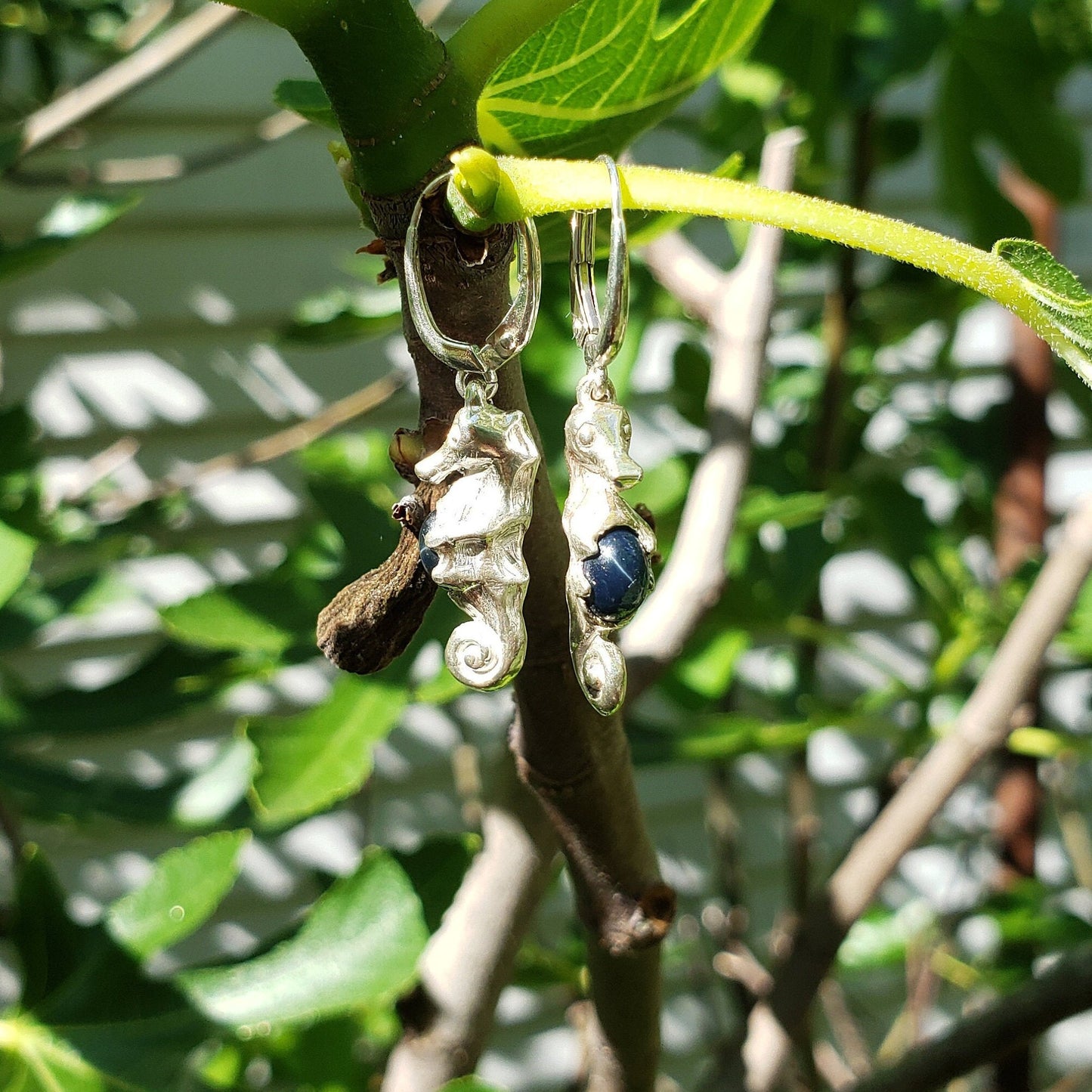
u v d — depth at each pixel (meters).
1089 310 0.20
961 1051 0.35
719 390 0.40
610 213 0.25
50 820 0.43
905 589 1.12
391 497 0.47
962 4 0.55
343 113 0.21
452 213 0.21
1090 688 0.91
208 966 0.30
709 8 0.24
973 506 0.76
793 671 0.62
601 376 0.22
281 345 0.44
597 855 0.24
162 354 0.91
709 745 0.43
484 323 0.21
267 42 0.92
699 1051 1.02
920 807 0.41
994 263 0.21
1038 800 0.70
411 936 0.29
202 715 0.92
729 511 0.37
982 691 0.40
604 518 0.21
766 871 1.10
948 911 0.81
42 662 0.88
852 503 0.72
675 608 0.35
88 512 0.63
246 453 0.68
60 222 0.38
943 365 0.78
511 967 0.31
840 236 0.21
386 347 0.97
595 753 0.23
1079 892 1.13
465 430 0.21
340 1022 0.57
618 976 0.25
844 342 0.60
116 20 0.80
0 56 0.78
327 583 0.40
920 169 1.13
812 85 0.54
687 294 0.42
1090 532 0.39
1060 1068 1.16
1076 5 0.55
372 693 0.30
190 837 0.91
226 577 0.92
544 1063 1.02
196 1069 0.54
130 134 0.89
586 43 0.24
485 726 0.98
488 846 0.31
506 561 0.21
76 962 0.30
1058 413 1.11
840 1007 0.74
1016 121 0.56
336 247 0.95
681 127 0.65
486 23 0.21
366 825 0.68
